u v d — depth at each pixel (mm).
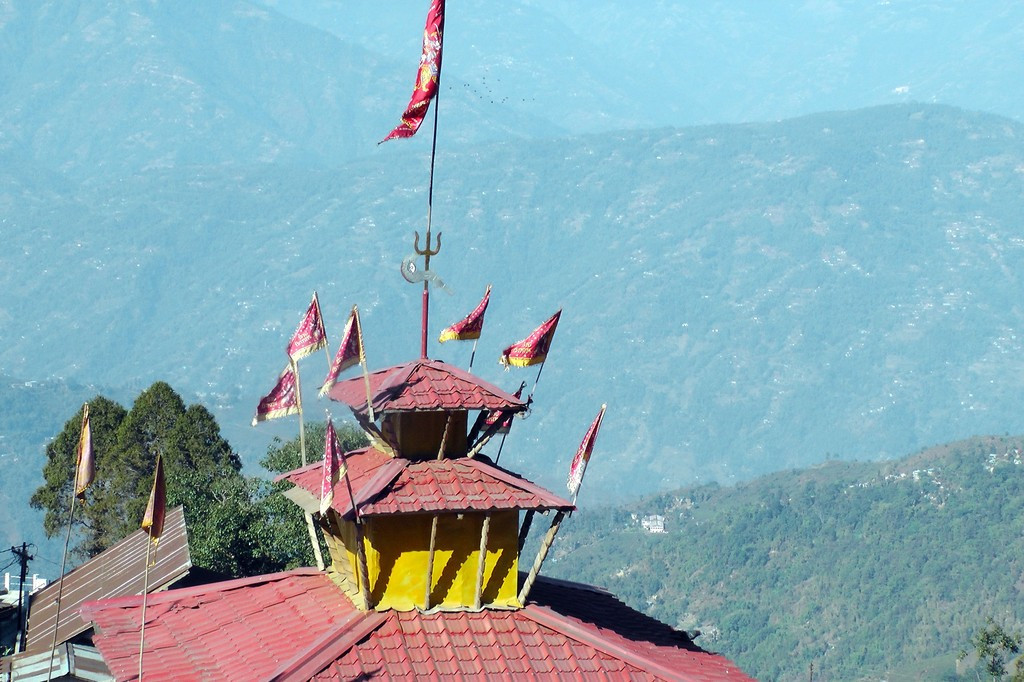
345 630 31000
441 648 30766
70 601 56969
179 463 97688
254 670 31000
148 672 33000
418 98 33594
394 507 30734
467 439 33375
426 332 34156
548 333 33594
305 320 33688
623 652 31453
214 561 74438
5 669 50094
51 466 104375
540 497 31609
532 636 31594
